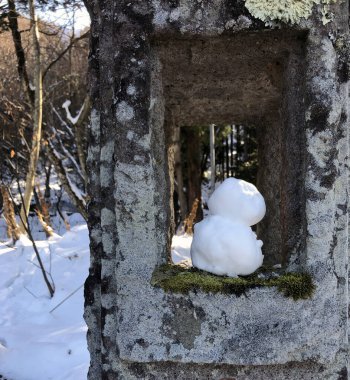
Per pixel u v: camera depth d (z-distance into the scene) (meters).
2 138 7.14
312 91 1.28
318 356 1.31
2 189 4.91
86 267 3.99
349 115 1.32
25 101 6.80
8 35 8.37
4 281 3.94
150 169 1.31
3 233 7.12
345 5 1.28
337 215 1.33
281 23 1.26
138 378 1.41
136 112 1.30
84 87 9.33
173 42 1.34
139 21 1.28
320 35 1.27
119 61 1.30
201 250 1.39
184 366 1.38
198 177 8.23
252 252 1.35
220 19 1.27
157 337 1.33
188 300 1.32
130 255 1.34
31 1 5.65
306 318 1.31
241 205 1.38
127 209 1.33
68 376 2.48
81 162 6.95
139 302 1.34
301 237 1.38
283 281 1.31
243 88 1.77
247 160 8.48
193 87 1.75
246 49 1.38
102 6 1.42
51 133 8.25
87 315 1.52
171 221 1.97
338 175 1.32
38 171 10.59
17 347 2.85
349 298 1.38
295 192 1.39
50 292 3.71
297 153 1.37
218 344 1.31
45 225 5.04
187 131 8.09
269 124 2.22
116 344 1.41
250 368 1.37
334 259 1.33
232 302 1.31
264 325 1.31
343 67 1.29
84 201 6.55
